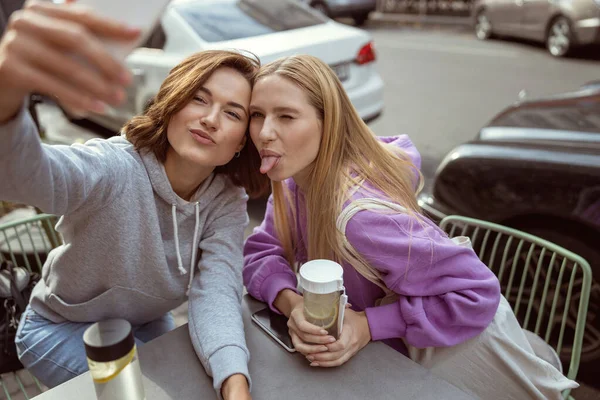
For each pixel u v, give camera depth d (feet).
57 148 3.21
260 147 3.93
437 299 3.93
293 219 4.82
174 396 3.36
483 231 6.82
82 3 1.78
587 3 21.59
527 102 8.60
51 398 3.26
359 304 4.50
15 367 5.15
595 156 6.14
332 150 3.96
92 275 4.06
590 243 6.27
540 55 24.02
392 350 3.78
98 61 1.68
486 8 27.63
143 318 4.67
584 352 6.67
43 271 4.46
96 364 2.70
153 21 1.81
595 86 8.75
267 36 11.88
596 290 6.39
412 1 39.29
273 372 3.57
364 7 35.96
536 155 6.46
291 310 4.11
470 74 21.59
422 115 16.94
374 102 12.71
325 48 11.73
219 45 11.35
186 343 3.83
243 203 4.52
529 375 4.12
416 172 4.67
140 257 4.05
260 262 4.61
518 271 6.86
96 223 3.76
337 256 4.25
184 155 3.79
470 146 7.15
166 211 4.13
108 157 3.67
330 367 3.61
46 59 1.69
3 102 2.09
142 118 3.99
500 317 4.08
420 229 3.89
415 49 27.30
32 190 2.70
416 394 3.35
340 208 3.94
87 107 1.80
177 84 3.77
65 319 4.50
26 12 1.72
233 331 3.69
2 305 5.12
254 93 3.87
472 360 4.04
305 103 3.83
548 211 6.36
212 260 4.19
